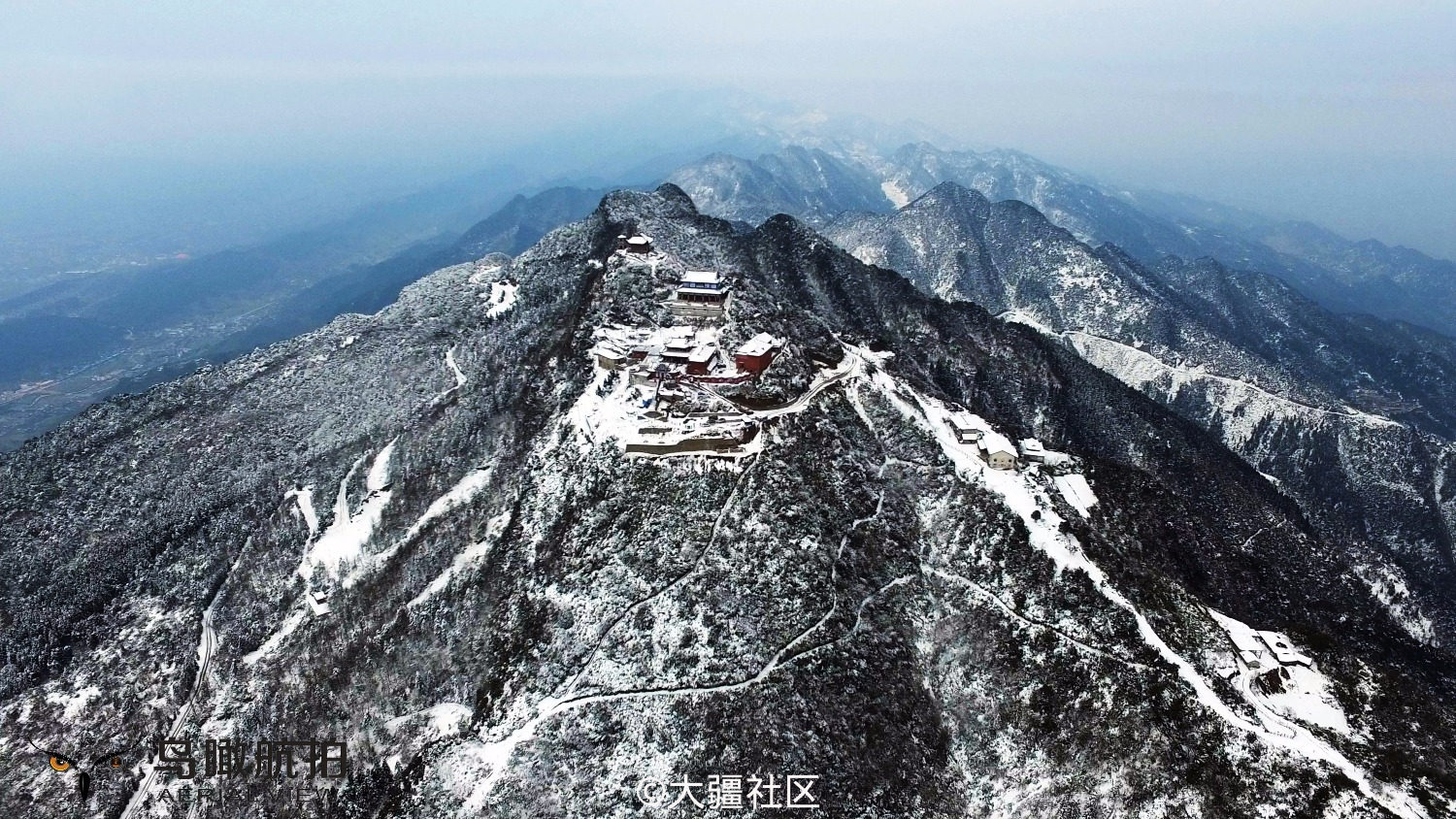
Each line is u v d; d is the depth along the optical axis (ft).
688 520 440.45
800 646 398.42
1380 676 402.52
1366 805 327.67
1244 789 340.80
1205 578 504.02
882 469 522.47
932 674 420.36
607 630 406.00
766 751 361.51
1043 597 430.61
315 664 476.54
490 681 407.85
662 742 364.79
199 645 528.63
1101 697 385.09
